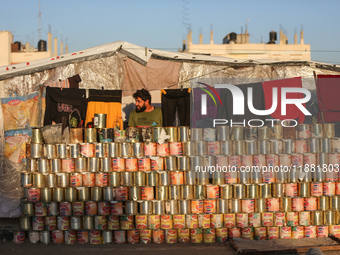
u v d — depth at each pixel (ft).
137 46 29.91
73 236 26.04
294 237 26.40
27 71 28.53
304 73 30.50
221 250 24.76
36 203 25.95
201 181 26.08
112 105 28.53
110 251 24.68
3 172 27.50
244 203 26.13
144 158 25.91
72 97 27.99
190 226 26.04
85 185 25.98
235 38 111.04
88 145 25.98
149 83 30.17
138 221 25.95
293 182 26.30
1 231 26.45
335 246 24.50
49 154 26.11
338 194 26.50
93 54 29.37
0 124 27.94
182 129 26.08
